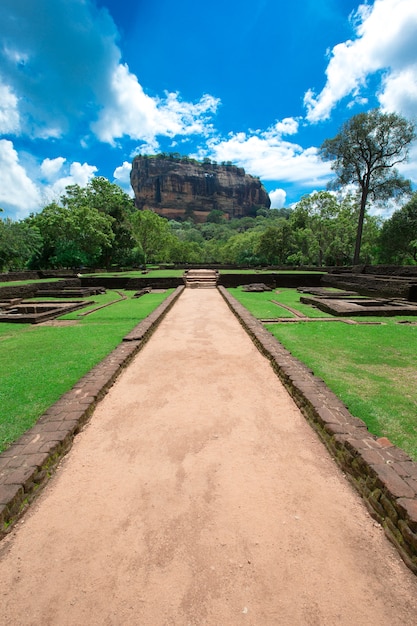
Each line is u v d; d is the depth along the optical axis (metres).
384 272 18.00
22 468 2.28
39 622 1.46
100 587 1.61
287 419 3.29
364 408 3.29
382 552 1.78
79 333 7.14
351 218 35.59
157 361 5.16
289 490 2.27
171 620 1.46
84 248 29.20
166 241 47.12
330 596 1.55
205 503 2.15
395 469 2.10
